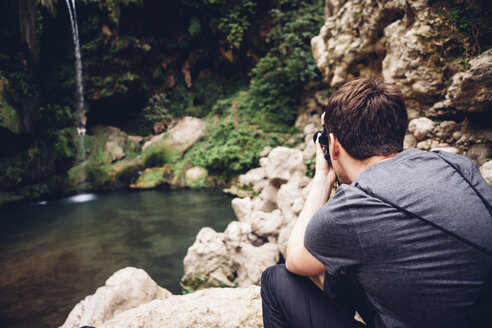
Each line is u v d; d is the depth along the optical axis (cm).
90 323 249
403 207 57
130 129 1540
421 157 66
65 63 1235
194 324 132
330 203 65
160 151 1259
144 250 575
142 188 1111
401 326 56
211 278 408
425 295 53
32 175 990
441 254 52
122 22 1322
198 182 1118
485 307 50
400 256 55
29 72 1112
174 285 448
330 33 582
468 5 312
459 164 65
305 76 1143
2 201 889
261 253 405
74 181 1091
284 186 493
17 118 949
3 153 952
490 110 264
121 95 1423
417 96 365
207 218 752
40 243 615
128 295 272
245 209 598
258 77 1360
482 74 255
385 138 70
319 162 93
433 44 338
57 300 421
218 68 1638
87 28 1248
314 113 1166
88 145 1230
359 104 71
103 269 505
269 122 1242
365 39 471
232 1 1343
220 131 1247
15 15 1053
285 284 85
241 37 1343
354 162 75
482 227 54
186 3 1405
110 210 839
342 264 62
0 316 388
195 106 1622
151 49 1466
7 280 475
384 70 414
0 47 1058
